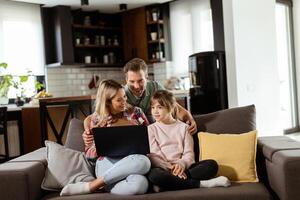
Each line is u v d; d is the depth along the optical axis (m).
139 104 2.87
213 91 5.50
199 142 2.53
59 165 2.32
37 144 5.17
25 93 6.26
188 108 5.61
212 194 2.04
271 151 2.16
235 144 2.38
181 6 6.83
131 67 2.80
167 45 7.03
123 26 7.48
